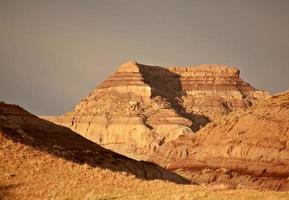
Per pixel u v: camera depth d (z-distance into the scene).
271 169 170.50
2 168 74.69
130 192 66.94
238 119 196.00
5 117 94.94
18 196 66.81
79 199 65.25
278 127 181.00
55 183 71.00
